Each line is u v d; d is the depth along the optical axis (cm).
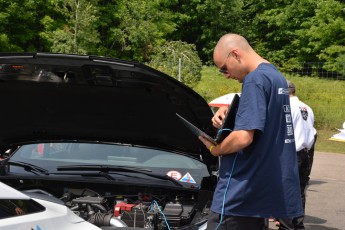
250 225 385
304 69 3434
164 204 505
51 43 3678
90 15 3219
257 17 4800
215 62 396
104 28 4016
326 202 1005
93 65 478
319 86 2723
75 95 518
